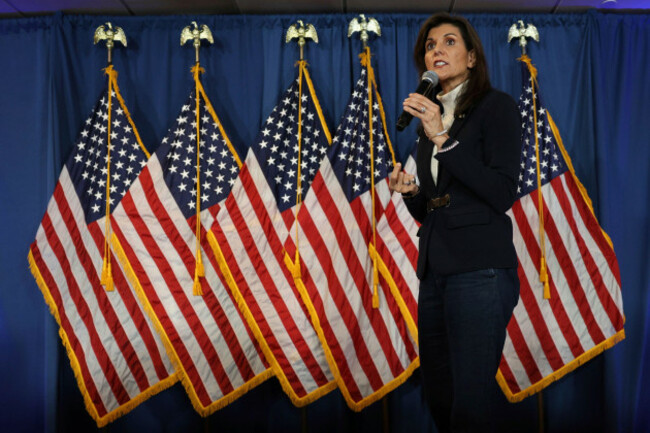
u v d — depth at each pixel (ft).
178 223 12.67
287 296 12.52
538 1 13.76
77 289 12.55
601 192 13.26
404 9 14.12
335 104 13.71
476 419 5.71
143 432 13.08
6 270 13.30
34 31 13.88
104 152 13.04
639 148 13.71
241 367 12.54
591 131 13.62
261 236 12.62
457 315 5.95
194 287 12.33
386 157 13.28
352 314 12.37
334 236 12.52
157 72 13.87
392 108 13.71
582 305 12.65
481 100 6.43
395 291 12.44
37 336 13.14
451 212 6.23
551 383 13.23
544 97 13.83
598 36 13.88
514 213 12.84
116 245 12.47
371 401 12.29
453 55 6.71
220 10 14.12
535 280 12.70
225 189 13.00
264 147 12.91
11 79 13.76
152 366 12.54
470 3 13.85
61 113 13.44
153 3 13.73
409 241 12.64
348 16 13.92
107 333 12.48
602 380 13.12
